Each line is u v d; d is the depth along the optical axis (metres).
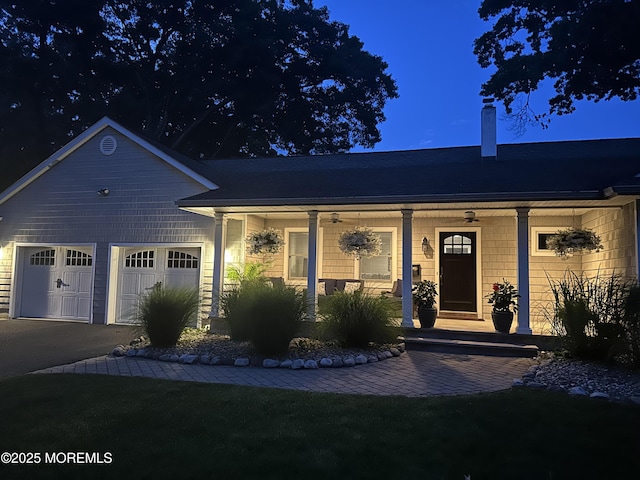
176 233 11.97
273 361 7.29
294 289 8.41
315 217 10.27
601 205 8.70
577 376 6.37
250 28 28.08
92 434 4.06
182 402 5.04
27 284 13.31
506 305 9.02
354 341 8.42
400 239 12.10
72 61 24.75
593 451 3.79
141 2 27.47
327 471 3.38
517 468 3.48
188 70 27.92
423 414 4.66
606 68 20.42
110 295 12.27
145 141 12.18
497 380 6.44
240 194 10.42
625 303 6.89
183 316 8.66
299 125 32.06
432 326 9.52
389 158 13.26
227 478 3.28
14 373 6.74
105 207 12.60
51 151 24.25
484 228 11.67
